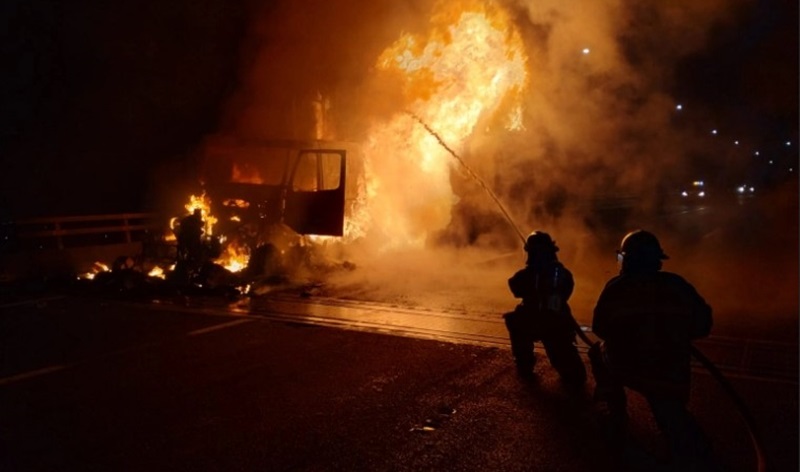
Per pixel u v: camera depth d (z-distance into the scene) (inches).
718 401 209.8
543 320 221.9
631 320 148.9
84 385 231.1
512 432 186.5
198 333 304.2
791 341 288.2
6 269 446.0
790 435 183.0
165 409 207.5
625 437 173.6
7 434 189.0
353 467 165.8
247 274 438.3
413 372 242.5
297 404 210.5
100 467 167.5
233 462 169.5
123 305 370.0
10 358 265.1
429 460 169.3
